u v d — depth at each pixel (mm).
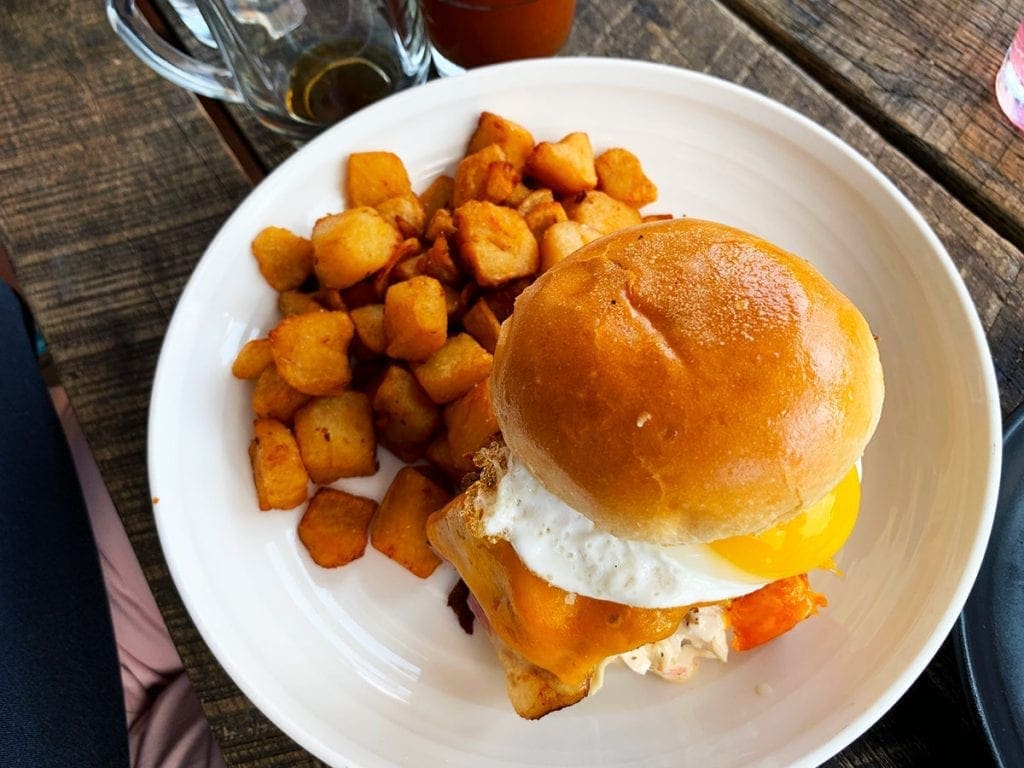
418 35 361
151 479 270
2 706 288
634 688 262
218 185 350
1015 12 369
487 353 291
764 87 362
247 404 305
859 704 235
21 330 367
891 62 362
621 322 198
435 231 319
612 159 333
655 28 377
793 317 196
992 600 256
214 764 333
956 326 279
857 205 313
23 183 354
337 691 261
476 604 274
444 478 304
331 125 352
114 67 375
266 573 280
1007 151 343
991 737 232
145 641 362
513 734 255
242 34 317
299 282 319
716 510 191
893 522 273
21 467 330
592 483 196
